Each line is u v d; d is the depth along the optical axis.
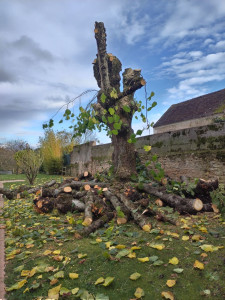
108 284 2.30
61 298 2.17
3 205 6.76
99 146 12.71
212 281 2.31
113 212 4.70
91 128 7.05
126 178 6.64
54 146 19.38
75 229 4.09
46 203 5.52
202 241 3.25
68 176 17.42
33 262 2.94
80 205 5.29
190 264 2.66
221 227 3.90
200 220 4.34
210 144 6.62
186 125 20.42
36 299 2.17
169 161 7.95
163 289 2.23
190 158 7.15
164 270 2.56
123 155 6.91
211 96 21.36
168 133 8.09
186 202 4.79
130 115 7.08
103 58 7.45
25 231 4.13
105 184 6.50
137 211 4.57
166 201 5.21
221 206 4.86
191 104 22.80
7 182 13.03
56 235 3.81
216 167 6.35
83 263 2.80
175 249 3.07
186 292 2.17
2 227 4.52
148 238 3.53
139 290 2.17
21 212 5.63
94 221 4.25
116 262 2.77
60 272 2.53
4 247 3.52
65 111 5.79
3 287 2.40
